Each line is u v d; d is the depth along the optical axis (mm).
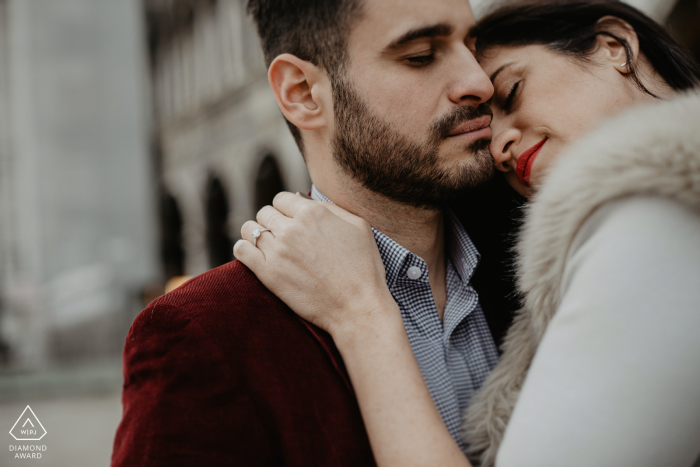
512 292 1215
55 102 16453
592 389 723
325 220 1035
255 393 929
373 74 1071
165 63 16266
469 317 1245
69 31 16875
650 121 789
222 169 13602
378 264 1049
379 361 929
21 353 13781
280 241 1021
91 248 15938
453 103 1074
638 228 750
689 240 730
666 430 699
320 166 1228
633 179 754
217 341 930
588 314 750
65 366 13547
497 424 1018
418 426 878
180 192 15672
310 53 1151
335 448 925
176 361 914
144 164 16734
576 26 1179
